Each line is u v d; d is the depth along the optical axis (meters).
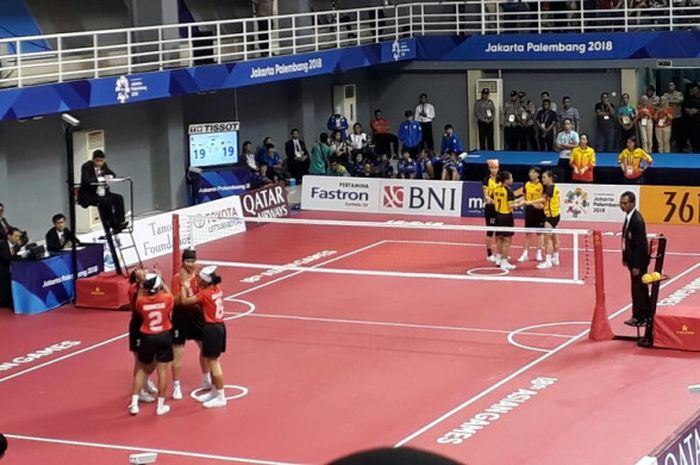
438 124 39.34
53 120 28.83
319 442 14.91
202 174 32.53
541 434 14.82
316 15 34.25
